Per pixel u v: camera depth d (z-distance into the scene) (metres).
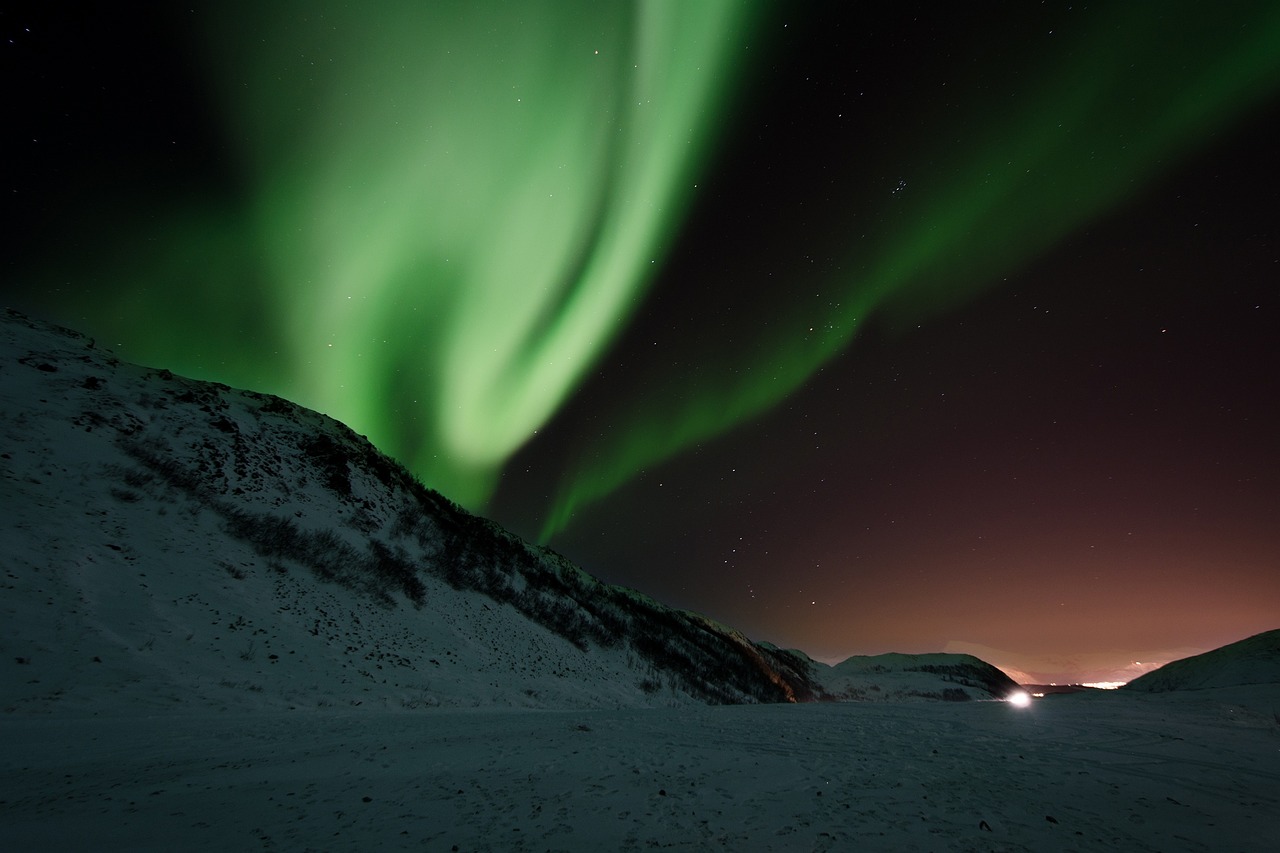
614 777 6.93
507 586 35.38
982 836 4.77
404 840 4.91
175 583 16.58
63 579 14.06
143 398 27.38
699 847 4.66
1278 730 9.48
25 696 10.30
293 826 5.29
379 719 12.23
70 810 5.74
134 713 10.73
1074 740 8.79
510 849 4.70
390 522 33.12
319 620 19.22
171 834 5.08
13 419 19.83
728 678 43.19
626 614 45.41
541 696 21.53
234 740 9.23
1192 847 4.49
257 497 25.31
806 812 5.50
